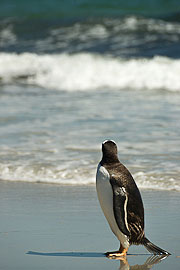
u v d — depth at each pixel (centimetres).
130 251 709
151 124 1636
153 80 2519
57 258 670
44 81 2611
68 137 1481
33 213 881
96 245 725
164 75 2552
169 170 1143
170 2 4612
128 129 1573
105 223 826
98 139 1449
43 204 939
